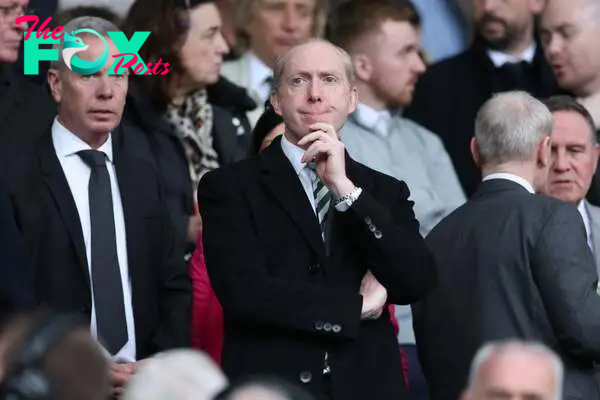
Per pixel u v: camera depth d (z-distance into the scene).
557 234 22.16
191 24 29.05
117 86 23.55
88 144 23.52
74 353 12.51
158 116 28.67
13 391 12.41
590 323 21.80
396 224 21.16
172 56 28.91
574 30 32.28
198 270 24.55
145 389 13.30
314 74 21.31
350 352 20.91
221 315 24.25
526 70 32.69
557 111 27.22
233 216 21.00
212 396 13.19
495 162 23.08
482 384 16.09
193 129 29.03
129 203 23.62
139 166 23.95
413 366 27.86
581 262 22.06
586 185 27.20
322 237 20.97
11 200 22.83
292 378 20.73
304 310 20.53
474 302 22.53
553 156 27.08
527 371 15.94
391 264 20.64
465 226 22.89
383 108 30.08
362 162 29.30
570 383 22.22
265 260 20.89
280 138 21.62
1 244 21.80
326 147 20.70
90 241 23.22
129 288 23.48
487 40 32.66
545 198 22.62
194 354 13.61
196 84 29.17
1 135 26.70
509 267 22.36
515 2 32.41
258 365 20.81
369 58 29.92
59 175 23.20
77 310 22.92
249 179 21.23
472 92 32.41
